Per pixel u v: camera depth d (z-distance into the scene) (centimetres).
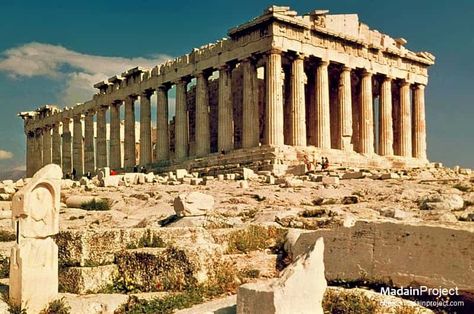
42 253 1516
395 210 2261
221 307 1446
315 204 3272
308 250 1318
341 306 1371
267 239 2109
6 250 2044
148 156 8212
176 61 7612
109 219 2955
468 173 6003
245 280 1750
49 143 10988
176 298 1562
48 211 1544
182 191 4209
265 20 6166
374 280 1541
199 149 7094
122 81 8781
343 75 6944
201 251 1686
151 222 2520
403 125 7775
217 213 2662
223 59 6819
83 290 1661
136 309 1527
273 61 6156
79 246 1747
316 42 6619
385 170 5631
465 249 1389
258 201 3494
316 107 6675
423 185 3969
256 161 6019
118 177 5153
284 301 1205
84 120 9862
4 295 1527
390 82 7569
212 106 8144
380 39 7481
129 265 1733
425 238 1465
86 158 9612
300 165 5469
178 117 7506
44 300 1503
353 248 1608
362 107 7194
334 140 7531
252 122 6444
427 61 8088
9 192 4544
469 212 2181
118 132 8969
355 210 2628
